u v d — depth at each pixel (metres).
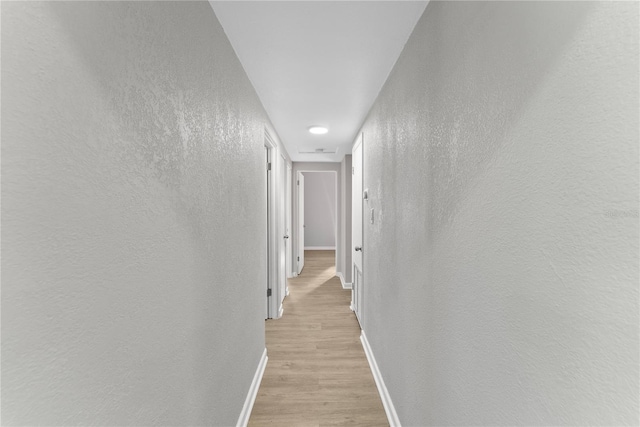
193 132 1.01
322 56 1.57
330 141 3.50
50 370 0.48
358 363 2.36
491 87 0.75
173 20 0.87
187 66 0.96
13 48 0.42
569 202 0.52
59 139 0.49
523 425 0.65
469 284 0.87
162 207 0.81
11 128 0.42
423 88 1.21
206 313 1.13
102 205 0.59
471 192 0.85
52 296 0.49
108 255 0.61
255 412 1.82
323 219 8.04
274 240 3.21
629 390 0.44
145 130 0.73
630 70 0.42
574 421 0.52
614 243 0.45
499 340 0.73
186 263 0.96
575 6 0.51
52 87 0.48
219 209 1.27
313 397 1.96
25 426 0.45
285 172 4.02
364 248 2.69
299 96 2.12
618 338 0.45
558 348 0.55
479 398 0.82
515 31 0.66
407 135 1.42
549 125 0.57
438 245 1.08
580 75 0.50
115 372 0.63
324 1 1.14
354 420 1.76
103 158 0.59
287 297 3.99
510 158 0.68
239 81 1.59
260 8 1.18
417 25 1.28
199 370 1.07
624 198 0.44
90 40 0.55
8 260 0.42
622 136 0.44
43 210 0.47
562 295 0.54
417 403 1.31
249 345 1.84
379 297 2.08
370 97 2.15
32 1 0.44
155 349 0.78
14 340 0.43
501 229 0.72
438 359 1.09
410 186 1.38
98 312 0.58
